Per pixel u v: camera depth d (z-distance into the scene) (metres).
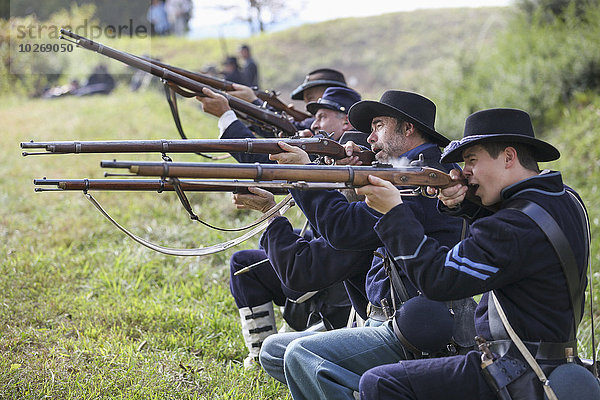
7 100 19.12
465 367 3.00
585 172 9.48
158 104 16.17
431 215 3.63
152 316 5.41
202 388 4.35
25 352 4.64
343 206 3.57
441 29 22.41
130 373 4.36
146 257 6.70
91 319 5.30
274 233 3.87
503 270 2.85
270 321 4.67
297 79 22.69
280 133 5.16
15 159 10.95
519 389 2.88
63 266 6.45
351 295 3.99
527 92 11.77
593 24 12.30
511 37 13.73
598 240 7.30
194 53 26.55
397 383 3.04
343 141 4.31
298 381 3.51
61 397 4.05
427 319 3.34
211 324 5.34
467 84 13.38
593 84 11.43
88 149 3.29
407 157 3.77
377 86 20.55
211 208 8.40
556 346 2.92
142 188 3.38
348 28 24.95
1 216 8.16
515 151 3.03
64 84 21.03
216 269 6.62
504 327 2.97
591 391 2.88
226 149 3.46
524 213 2.89
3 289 5.73
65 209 8.43
